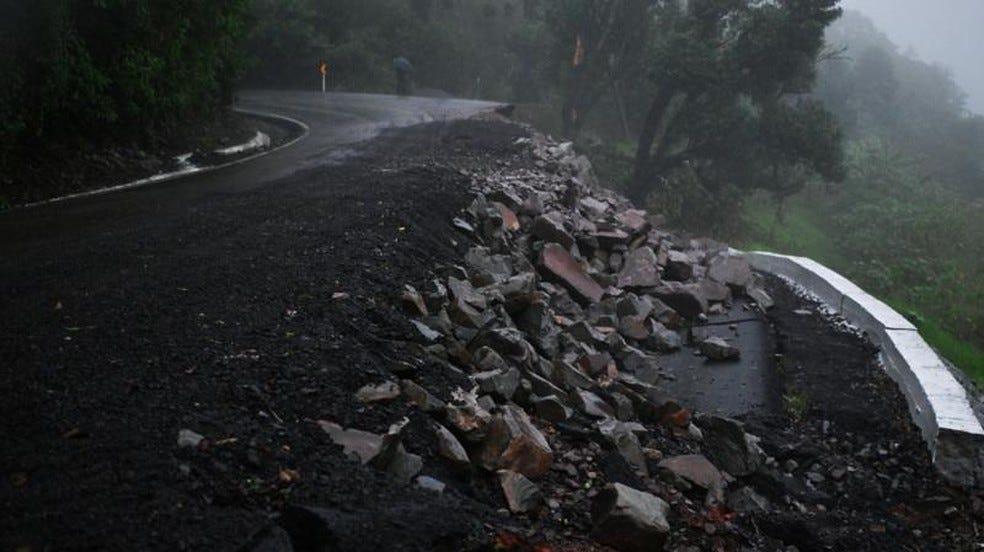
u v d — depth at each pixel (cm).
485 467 410
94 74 1064
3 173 928
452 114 2128
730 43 2339
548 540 350
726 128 2309
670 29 2570
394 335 526
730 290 1025
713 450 572
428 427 413
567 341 725
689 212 2434
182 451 325
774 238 2822
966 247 3100
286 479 321
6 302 500
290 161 1270
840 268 2781
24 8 920
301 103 2488
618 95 3166
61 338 438
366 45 3747
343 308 539
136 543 266
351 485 329
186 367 413
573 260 935
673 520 437
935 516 537
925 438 610
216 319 490
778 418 667
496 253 893
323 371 431
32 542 259
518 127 1883
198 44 1401
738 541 437
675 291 950
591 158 2619
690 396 716
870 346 800
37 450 315
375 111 2222
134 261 613
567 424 506
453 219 902
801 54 2188
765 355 819
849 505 545
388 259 685
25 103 968
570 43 2669
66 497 285
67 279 557
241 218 790
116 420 345
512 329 622
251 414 374
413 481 367
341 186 984
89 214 812
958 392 627
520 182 1174
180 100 1325
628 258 1025
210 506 297
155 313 491
